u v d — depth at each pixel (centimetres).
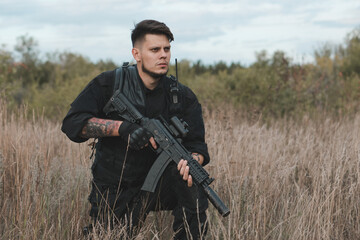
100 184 266
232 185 332
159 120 260
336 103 845
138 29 250
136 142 238
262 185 336
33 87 1088
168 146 248
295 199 321
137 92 256
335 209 322
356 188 339
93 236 251
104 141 261
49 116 835
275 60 959
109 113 260
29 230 260
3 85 761
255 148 423
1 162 326
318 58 1199
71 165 358
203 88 975
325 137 562
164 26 247
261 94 852
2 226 286
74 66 1928
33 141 397
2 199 317
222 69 1681
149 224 287
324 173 338
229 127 490
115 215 261
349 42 1434
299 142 488
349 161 375
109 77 260
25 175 297
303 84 888
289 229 292
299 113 786
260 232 280
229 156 388
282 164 390
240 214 304
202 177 243
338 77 1045
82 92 255
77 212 284
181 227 262
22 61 1717
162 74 251
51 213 291
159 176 247
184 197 256
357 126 564
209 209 316
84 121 246
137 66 260
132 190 263
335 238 291
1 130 396
